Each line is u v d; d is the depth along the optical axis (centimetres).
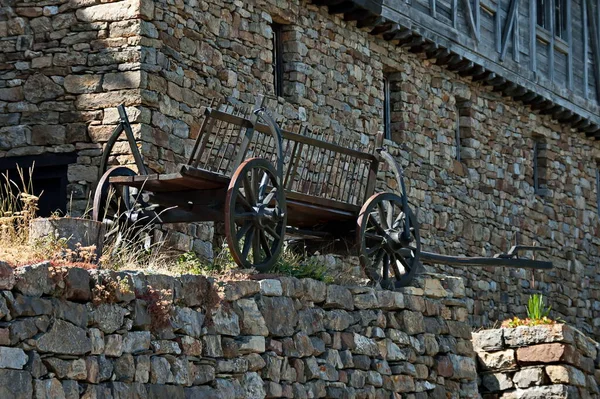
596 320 3031
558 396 1670
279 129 1389
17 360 959
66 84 1773
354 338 1411
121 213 1418
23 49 1797
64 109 1772
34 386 970
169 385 1120
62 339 1005
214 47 1888
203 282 1201
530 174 2800
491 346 1725
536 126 2841
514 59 2666
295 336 1312
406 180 2330
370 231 1545
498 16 2614
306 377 1316
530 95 2731
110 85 1750
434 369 1552
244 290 1253
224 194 1366
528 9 2748
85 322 1034
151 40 1761
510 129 2727
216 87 1884
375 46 2302
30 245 1123
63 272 1020
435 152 2445
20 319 971
